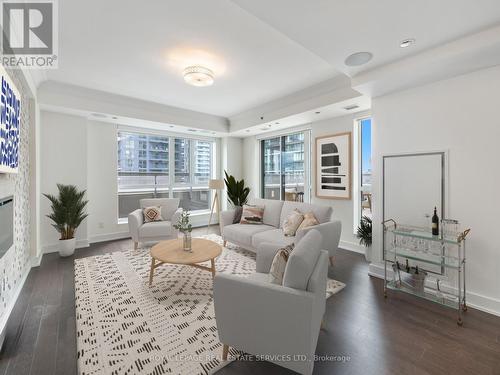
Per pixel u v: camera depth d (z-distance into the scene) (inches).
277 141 221.3
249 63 112.1
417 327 78.1
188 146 238.7
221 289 61.6
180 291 101.1
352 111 153.6
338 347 68.7
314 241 68.7
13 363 63.1
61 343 70.8
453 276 96.7
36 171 131.1
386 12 63.7
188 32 87.7
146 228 154.8
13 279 93.1
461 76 92.4
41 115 149.7
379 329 77.1
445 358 64.6
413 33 73.1
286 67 116.6
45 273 120.5
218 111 196.2
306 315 52.6
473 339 72.2
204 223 243.6
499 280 85.8
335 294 100.5
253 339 58.8
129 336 72.8
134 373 59.2
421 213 103.9
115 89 146.0
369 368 61.2
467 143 91.6
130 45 96.3
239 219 170.2
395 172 111.2
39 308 89.3
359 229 141.9
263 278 77.0
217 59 108.1
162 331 75.2
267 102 171.8
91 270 123.1
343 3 60.4
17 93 91.2
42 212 150.6
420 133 103.2
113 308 88.0
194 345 69.4
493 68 85.6
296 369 54.8
